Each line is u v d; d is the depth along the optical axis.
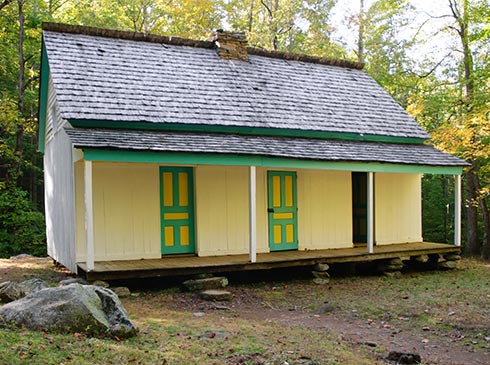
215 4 29.64
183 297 9.29
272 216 12.52
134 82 11.88
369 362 5.97
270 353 5.88
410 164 12.48
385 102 15.31
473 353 6.71
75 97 10.75
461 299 9.66
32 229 20.02
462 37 19.39
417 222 14.88
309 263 11.38
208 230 11.67
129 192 10.98
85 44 12.53
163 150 9.56
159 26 28.84
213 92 12.60
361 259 12.07
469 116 16.70
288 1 28.89
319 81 14.96
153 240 11.17
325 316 8.40
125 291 9.27
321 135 12.93
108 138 9.63
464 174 20.33
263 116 12.42
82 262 10.33
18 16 21.72
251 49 14.90
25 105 24.22
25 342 5.18
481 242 21.25
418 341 7.16
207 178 11.72
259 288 10.49
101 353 5.23
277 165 10.87
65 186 11.56
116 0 27.64
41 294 6.08
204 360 5.47
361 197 14.52
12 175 21.23
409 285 11.18
